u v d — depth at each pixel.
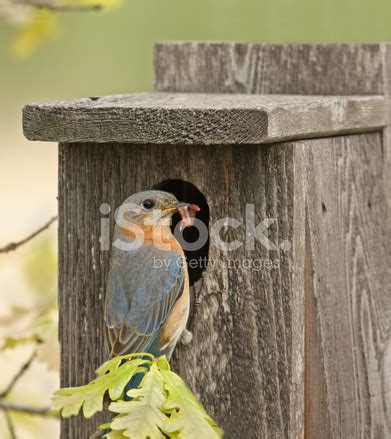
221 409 9.35
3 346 10.20
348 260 9.87
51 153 18.38
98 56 15.34
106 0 10.86
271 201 8.97
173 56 11.49
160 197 9.53
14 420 10.88
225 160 9.09
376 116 10.17
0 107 17.22
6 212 17.47
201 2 14.32
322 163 9.42
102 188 9.59
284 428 9.09
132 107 8.84
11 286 10.70
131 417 7.80
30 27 11.15
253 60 11.14
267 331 9.09
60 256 9.77
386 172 10.46
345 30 13.56
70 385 9.83
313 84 10.84
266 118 8.41
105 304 9.52
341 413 9.81
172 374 8.17
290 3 13.72
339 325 9.73
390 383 10.46
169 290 9.52
